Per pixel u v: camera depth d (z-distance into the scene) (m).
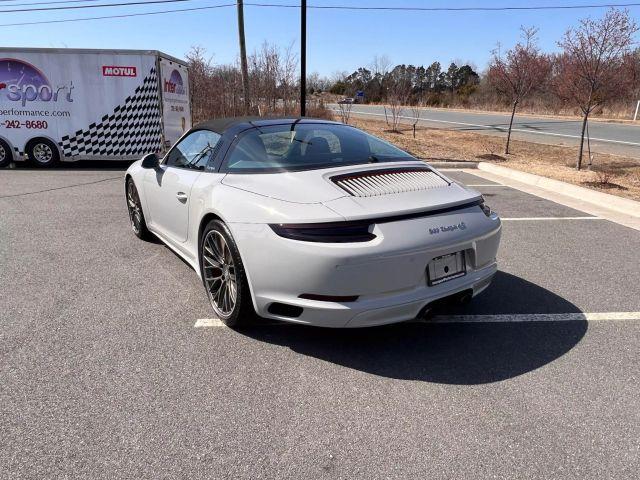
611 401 2.58
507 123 26.62
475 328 3.42
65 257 4.77
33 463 2.07
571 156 14.42
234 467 2.07
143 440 2.23
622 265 4.77
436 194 3.07
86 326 3.34
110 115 11.45
